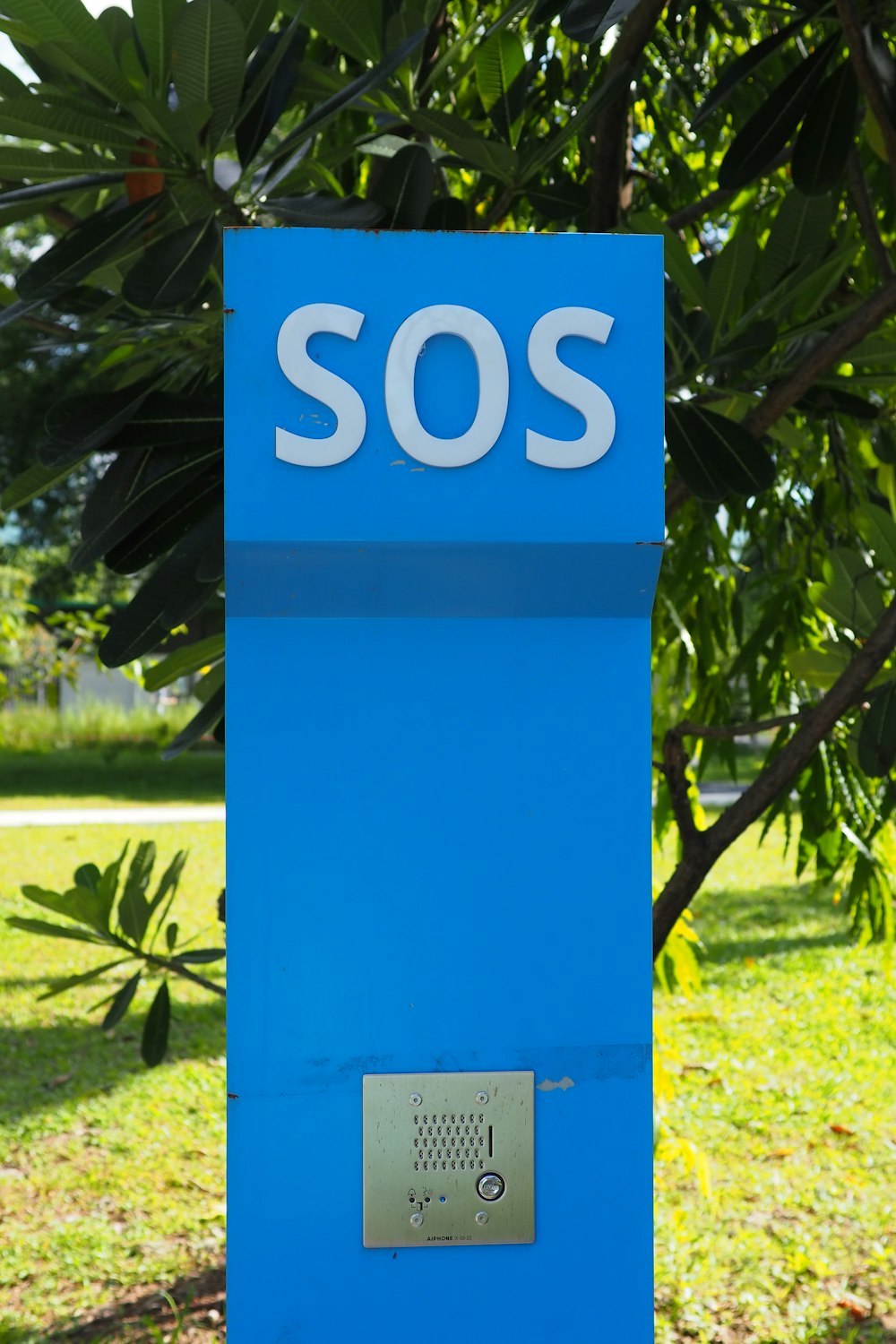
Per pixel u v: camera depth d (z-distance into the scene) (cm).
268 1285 154
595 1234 156
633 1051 156
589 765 155
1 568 1063
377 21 213
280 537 149
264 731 152
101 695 2555
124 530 200
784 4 252
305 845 153
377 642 153
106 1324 383
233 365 148
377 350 150
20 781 1862
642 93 337
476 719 154
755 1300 385
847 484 328
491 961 155
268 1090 153
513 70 237
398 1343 155
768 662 356
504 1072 155
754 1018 667
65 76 214
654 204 356
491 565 151
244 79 188
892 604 216
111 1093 570
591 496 152
